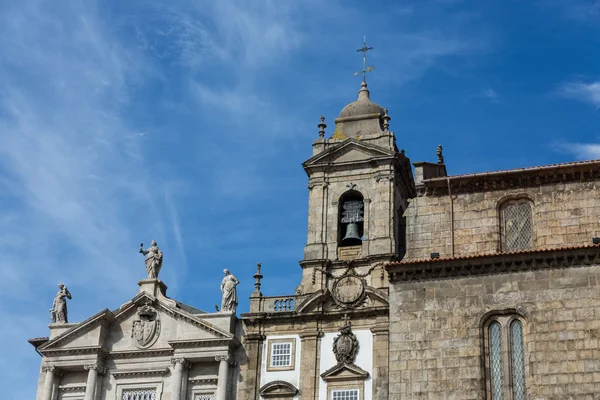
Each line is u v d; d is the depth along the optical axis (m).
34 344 64.38
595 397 46.34
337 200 63.66
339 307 60.00
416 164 58.12
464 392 48.31
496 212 53.91
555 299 48.66
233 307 62.28
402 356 49.84
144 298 63.53
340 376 58.25
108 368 62.66
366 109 66.81
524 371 48.06
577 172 53.16
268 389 59.09
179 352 61.12
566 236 52.22
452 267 50.81
